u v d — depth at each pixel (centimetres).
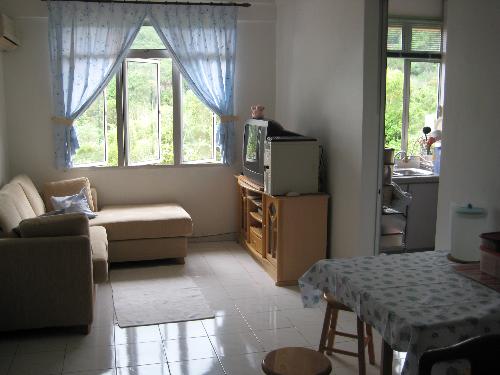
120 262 543
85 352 348
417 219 543
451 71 324
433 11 574
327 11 472
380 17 411
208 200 620
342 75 449
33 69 561
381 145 423
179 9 573
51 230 365
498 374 171
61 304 367
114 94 585
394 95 587
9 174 566
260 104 617
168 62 594
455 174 323
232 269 522
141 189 602
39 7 549
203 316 404
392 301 221
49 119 570
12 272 358
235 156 617
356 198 432
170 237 530
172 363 333
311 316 406
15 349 352
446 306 216
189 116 609
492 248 247
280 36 597
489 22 293
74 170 582
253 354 345
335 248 474
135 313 410
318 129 502
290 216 466
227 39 588
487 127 296
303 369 217
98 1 552
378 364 331
